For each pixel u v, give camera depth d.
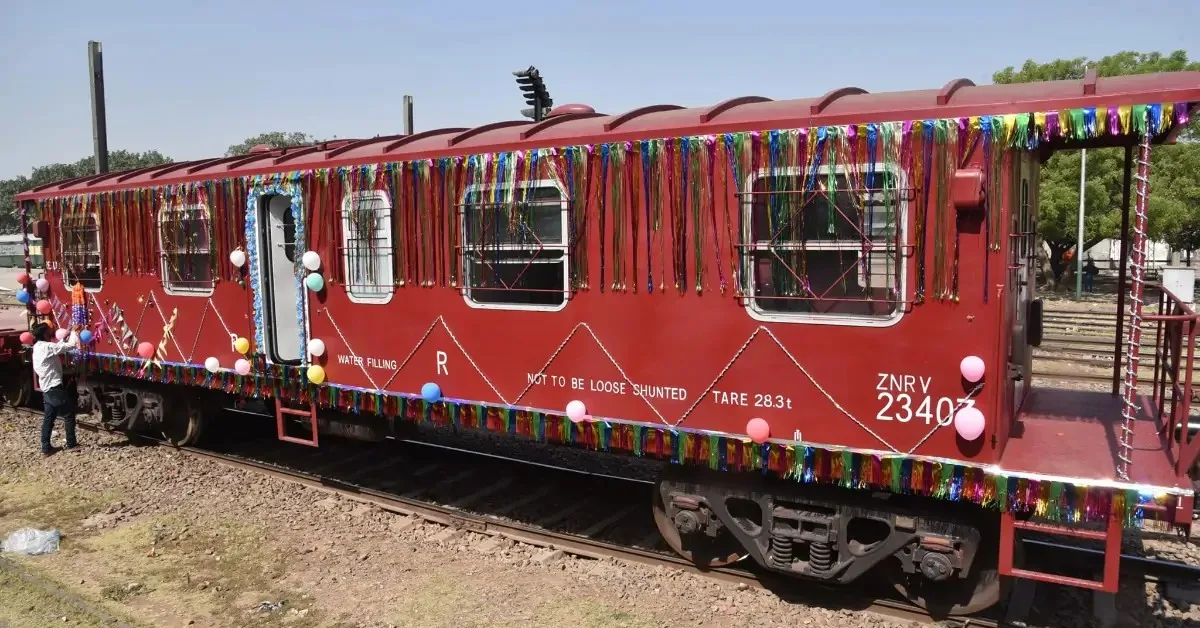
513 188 6.02
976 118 4.45
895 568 5.41
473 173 6.21
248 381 8.09
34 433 10.37
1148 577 5.49
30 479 8.42
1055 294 28.39
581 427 5.91
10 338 11.33
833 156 4.82
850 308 4.94
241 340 7.90
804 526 5.36
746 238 5.14
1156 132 4.20
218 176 7.89
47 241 10.26
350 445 9.61
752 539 5.50
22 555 6.43
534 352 6.11
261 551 6.50
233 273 7.95
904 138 4.62
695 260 5.34
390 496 7.60
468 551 6.45
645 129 5.41
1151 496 4.25
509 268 6.15
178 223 8.40
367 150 7.15
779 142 4.96
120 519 7.23
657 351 5.56
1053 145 5.47
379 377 7.04
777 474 5.49
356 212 6.94
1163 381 5.55
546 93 9.38
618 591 5.73
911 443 4.82
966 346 4.61
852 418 4.96
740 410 5.32
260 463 8.70
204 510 7.42
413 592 5.76
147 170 9.16
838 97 5.26
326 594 5.75
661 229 5.44
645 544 6.60
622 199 5.56
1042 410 5.91
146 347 8.95
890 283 4.77
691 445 5.46
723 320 5.29
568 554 6.36
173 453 9.35
